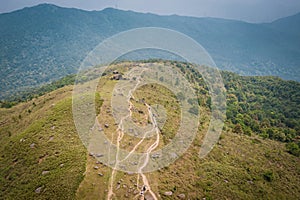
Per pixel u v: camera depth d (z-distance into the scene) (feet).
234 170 134.31
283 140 232.32
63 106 162.40
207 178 117.70
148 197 90.74
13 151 139.23
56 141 128.88
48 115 160.04
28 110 234.58
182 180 107.45
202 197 104.22
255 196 120.78
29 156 127.85
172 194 97.14
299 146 210.79
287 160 170.09
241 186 123.54
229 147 163.02
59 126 142.00
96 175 97.35
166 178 103.65
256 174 139.44
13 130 199.72
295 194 133.49
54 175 104.58
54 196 94.73
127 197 89.86
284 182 141.59
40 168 114.52
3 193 110.63
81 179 96.32
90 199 88.94
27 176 114.32
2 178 121.29
